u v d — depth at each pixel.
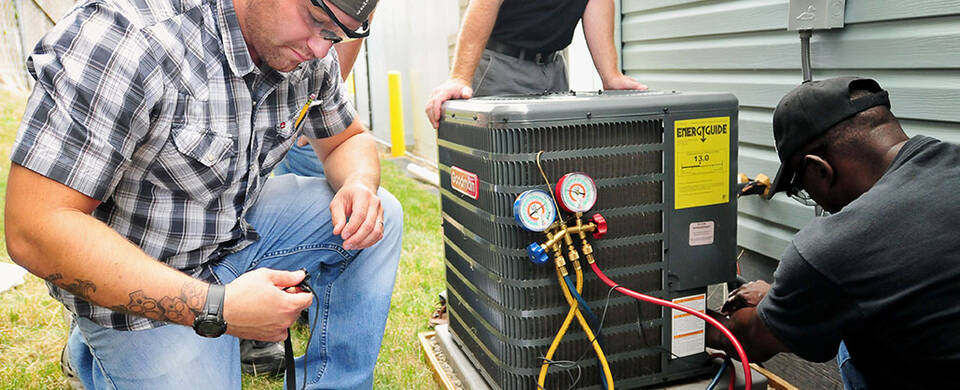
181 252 1.54
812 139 1.38
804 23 1.97
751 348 1.60
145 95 1.29
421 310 2.75
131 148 1.30
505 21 2.42
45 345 2.46
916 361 1.24
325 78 1.73
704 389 1.80
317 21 1.31
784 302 1.32
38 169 1.19
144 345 1.47
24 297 2.90
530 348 1.71
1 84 9.26
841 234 1.22
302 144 2.79
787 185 1.51
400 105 7.49
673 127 1.67
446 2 5.71
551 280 1.67
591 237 1.67
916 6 1.72
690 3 2.53
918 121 1.80
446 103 1.96
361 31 1.34
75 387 2.09
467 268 1.96
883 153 1.31
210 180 1.48
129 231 1.48
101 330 1.48
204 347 1.52
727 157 1.74
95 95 1.22
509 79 2.50
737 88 2.36
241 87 1.44
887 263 1.18
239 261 1.71
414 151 7.21
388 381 2.17
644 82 2.93
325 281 1.86
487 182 1.67
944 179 1.20
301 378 1.86
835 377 2.01
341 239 1.81
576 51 3.52
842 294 1.24
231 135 1.46
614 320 1.74
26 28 9.39
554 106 1.58
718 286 2.41
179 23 1.35
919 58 1.75
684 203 1.72
